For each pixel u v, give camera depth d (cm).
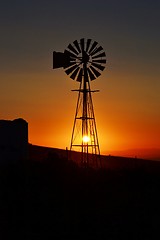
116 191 4000
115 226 3058
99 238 2845
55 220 3128
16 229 2941
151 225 3097
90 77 4931
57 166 4544
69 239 2816
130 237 2878
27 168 4381
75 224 3064
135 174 4603
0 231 2894
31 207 3397
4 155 4709
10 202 3491
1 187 3856
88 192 3888
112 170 4850
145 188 4153
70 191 3875
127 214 3331
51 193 3775
